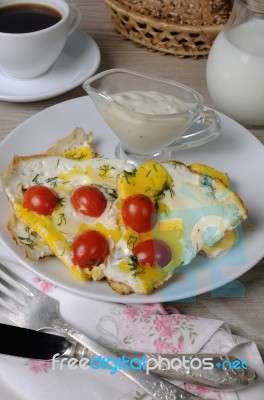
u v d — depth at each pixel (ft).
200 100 2.07
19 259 1.70
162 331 1.61
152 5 2.49
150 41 2.63
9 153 2.05
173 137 2.08
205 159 2.11
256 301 1.73
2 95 2.29
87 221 1.77
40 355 1.54
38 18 2.47
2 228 1.78
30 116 2.34
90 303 1.66
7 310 1.64
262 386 1.52
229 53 2.20
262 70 2.15
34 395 1.47
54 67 2.46
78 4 2.97
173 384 1.50
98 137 2.18
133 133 2.04
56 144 2.05
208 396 1.50
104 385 1.50
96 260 1.68
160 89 2.17
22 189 1.84
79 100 2.27
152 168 1.82
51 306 1.65
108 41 2.73
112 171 1.89
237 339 1.59
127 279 1.64
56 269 1.70
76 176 1.88
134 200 1.72
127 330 1.62
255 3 2.13
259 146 2.15
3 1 2.50
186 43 2.59
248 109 2.25
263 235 1.82
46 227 1.73
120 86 2.16
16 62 2.29
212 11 2.47
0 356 1.53
